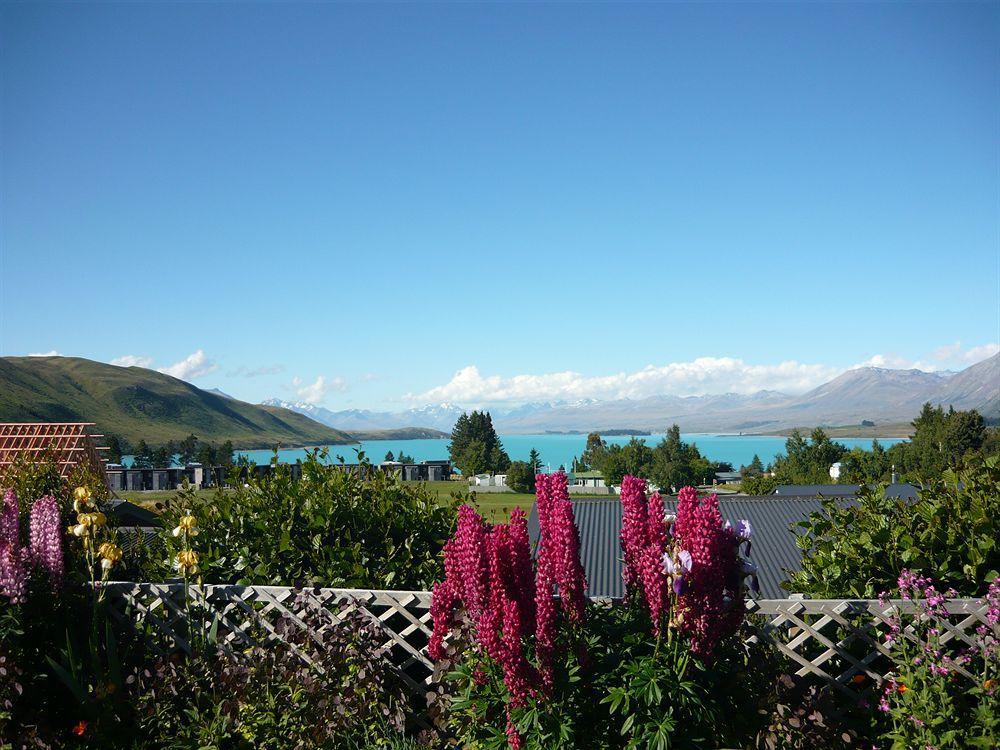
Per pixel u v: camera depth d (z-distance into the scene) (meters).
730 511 13.14
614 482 87.25
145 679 5.60
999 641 4.47
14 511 6.36
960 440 67.69
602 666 4.34
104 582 6.09
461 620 4.82
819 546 5.85
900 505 5.79
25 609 5.79
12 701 5.27
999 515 5.32
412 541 6.62
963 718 4.34
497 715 4.47
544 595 4.14
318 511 6.55
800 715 4.44
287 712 5.19
